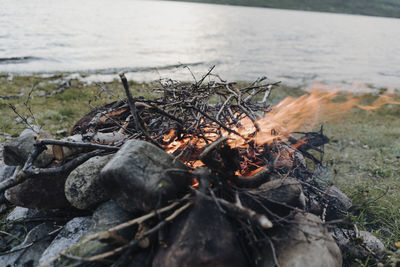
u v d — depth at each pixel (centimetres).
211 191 206
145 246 207
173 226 205
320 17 16500
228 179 227
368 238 296
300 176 323
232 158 222
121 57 2142
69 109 785
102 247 213
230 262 183
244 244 216
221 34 5044
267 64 2369
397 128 882
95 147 267
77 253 213
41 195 271
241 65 2192
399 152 630
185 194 232
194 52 2730
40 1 10131
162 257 192
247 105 343
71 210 289
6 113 732
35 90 1032
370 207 378
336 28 9200
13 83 1107
